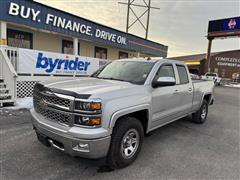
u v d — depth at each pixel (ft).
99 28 48.19
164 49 78.43
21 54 27.68
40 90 11.18
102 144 9.58
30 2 33.50
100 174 10.47
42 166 10.93
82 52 51.31
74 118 9.48
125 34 57.41
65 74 34.12
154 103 13.01
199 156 13.19
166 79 12.76
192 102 18.80
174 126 20.07
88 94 9.46
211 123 22.04
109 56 59.67
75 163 11.40
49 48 43.29
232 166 11.99
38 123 10.81
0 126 16.81
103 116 9.58
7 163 11.02
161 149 14.03
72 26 41.32
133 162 11.89
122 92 10.80
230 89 80.89
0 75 25.02
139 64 14.88
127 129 10.89
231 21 99.19
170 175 10.72
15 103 24.06
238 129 20.04
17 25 34.60
